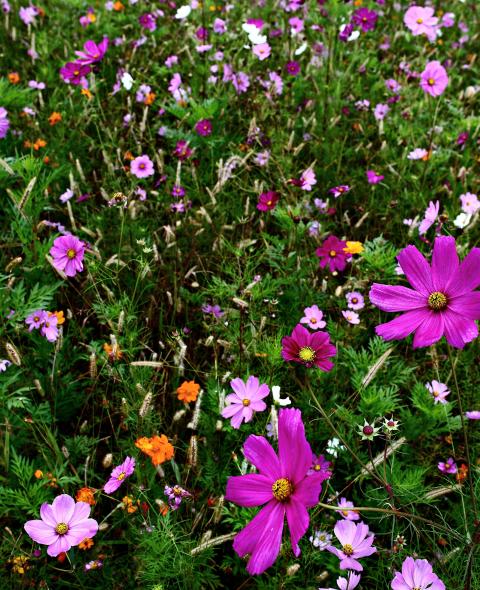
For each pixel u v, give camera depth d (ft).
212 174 3.71
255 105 4.26
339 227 3.60
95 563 1.93
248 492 1.46
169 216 3.40
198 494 2.13
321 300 2.90
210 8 5.44
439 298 1.56
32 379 2.45
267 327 2.75
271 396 2.40
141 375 2.35
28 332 2.48
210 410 2.41
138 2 5.69
